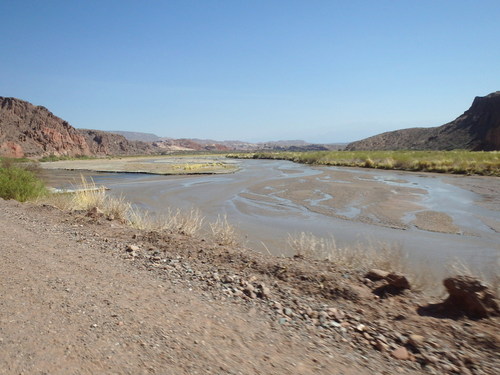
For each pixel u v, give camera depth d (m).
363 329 3.39
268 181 28.78
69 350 2.79
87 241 6.88
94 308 3.64
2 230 7.54
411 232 11.54
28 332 3.07
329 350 3.04
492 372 2.69
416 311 3.75
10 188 15.12
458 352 2.95
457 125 106.25
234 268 5.28
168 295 4.14
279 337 3.23
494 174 29.19
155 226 8.98
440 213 14.38
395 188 22.27
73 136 167.38
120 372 2.52
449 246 9.77
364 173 34.84
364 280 4.56
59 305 3.68
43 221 9.00
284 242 10.60
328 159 57.31
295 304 3.99
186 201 19.55
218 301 4.04
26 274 4.66
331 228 12.41
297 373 2.65
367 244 10.08
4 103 152.62
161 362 2.68
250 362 2.76
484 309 3.53
